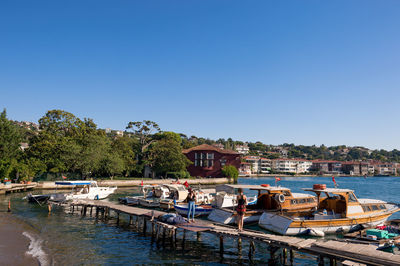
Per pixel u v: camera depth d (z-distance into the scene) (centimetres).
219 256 1509
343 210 2109
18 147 5072
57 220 2372
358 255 1071
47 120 5778
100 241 1755
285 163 17762
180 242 1767
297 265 1405
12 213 2605
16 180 4781
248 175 14375
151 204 3156
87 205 2662
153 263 1388
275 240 1323
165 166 7481
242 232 1512
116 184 6131
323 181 11725
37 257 1395
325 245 1187
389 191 6700
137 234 1958
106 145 6412
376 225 2039
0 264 1267
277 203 2292
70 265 1320
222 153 9312
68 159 5362
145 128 8775
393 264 970
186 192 3225
